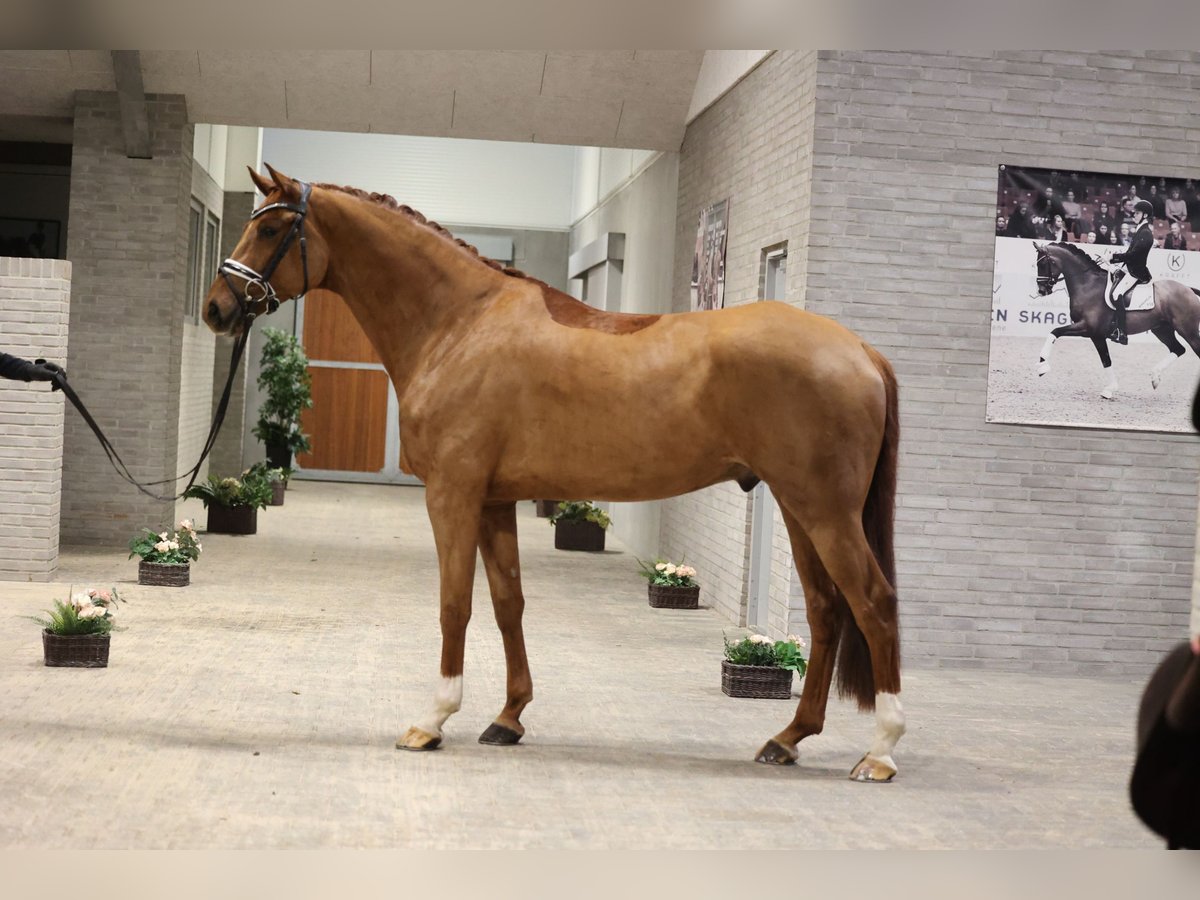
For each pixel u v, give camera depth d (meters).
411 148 20.52
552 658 7.98
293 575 10.94
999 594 8.38
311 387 19.81
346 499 17.97
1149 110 8.24
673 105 11.89
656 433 5.34
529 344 5.51
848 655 5.48
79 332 12.00
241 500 13.51
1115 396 8.33
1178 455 8.37
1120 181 8.26
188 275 15.08
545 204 20.78
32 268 9.57
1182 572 8.42
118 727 5.79
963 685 7.82
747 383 5.21
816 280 8.21
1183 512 8.40
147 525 12.12
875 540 5.43
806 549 5.60
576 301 5.69
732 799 5.05
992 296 8.27
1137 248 8.27
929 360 8.27
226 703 6.35
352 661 7.52
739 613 9.59
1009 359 8.29
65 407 11.98
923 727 6.58
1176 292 8.28
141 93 11.52
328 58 11.48
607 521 14.02
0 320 9.56
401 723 6.11
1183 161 8.27
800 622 8.27
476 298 5.72
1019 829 4.77
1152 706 2.02
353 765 5.34
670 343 5.38
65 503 12.08
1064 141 8.23
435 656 7.80
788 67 8.83
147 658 7.32
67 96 11.90
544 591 10.95
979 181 8.23
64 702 6.20
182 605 9.16
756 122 9.63
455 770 5.34
